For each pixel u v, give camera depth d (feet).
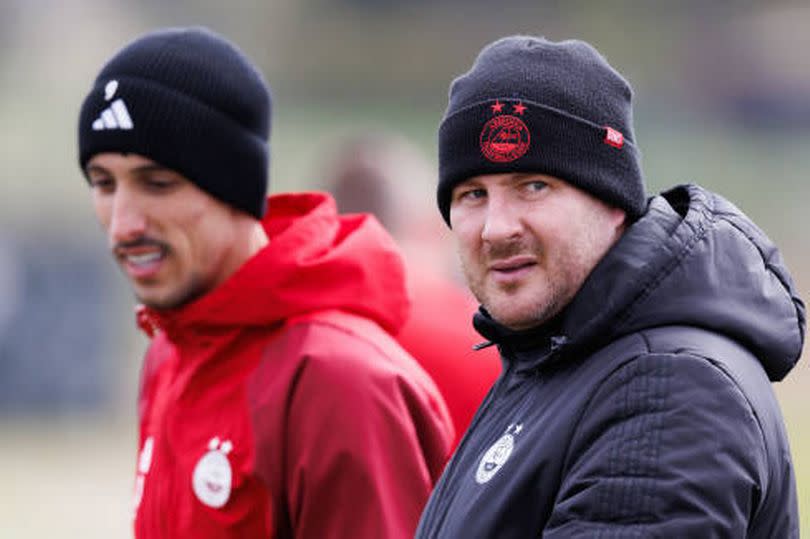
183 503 33.78
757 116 294.66
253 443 32.73
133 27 331.98
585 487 22.75
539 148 24.63
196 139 33.71
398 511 31.71
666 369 22.91
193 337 34.58
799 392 152.66
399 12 358.02
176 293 34.12
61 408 164.45
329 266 34.24
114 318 168.04
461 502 25.14
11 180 249.75
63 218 231.09
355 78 343.26
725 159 271.90
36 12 325.62
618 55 325.83
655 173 264.93
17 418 163.02
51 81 307.99
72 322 166.09
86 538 105.40
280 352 33.32
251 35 345.92
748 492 22.15
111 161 33.86
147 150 33.40
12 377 164.14
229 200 34.37
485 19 357.41
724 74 308.81
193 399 34.37
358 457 31.68
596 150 24.88
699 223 24.68
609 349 24.13
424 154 283.79
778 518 23.77
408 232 53.16
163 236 33.81
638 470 22.24
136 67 34.01
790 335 24.49
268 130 35.78
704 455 22.04
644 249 24.31
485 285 25.52
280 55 345.31
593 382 23.77
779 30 325.01
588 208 25.03
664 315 23.88
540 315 25.05
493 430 26.03
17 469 133.59
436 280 42.75
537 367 25.30
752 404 22.81
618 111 25.39
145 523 34.99
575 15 348.38
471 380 40.93
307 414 32.22
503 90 24.99
